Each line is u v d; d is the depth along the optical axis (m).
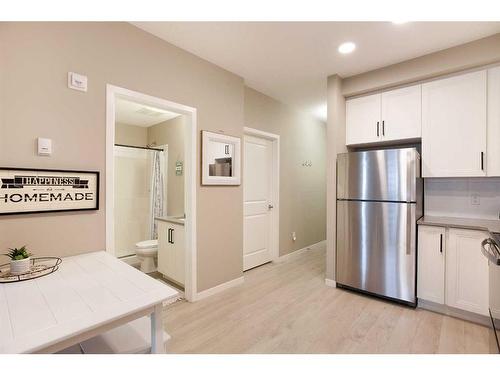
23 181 1.48
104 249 1.82
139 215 4.20
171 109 2.32
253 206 3.64
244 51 2.43
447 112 2.38
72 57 1.68
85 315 0.87
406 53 2.45
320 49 2.39
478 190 2.49
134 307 0.93
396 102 2.69
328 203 2.96
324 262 3.92
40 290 1.06
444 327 2.04
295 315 2.25
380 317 2.21
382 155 2.51
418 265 2.37
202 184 2.57
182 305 2.44
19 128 1.48
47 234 1.58
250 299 2.58
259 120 3.55
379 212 2.54
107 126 1.84
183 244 2.78
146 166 4.29
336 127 2.92
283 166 4.03
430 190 2.73
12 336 0.74
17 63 1.47
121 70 1.93
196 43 2.29
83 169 1.72
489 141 2.19
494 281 1.85
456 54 2.31
